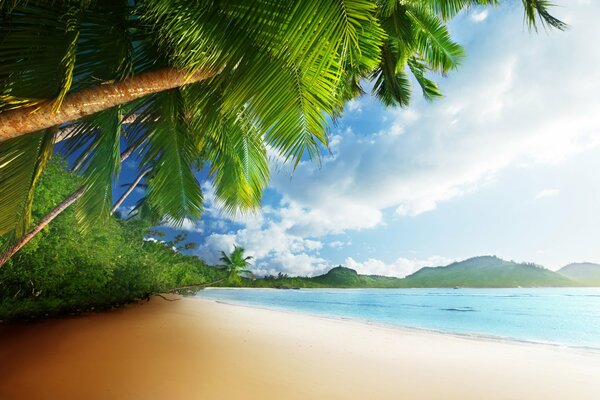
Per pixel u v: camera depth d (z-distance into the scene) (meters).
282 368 4.25
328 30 1.75
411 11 7.55
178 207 4.70
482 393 3.71
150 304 10.59
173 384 3.37
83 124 3.45
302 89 2.08
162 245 19.41
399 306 25.94
